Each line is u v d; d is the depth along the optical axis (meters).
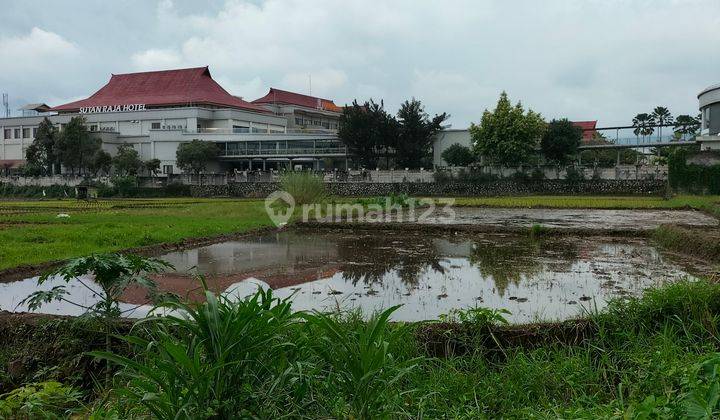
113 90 78.19
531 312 7.24
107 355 3.20
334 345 3.58
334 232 19.12
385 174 50.56
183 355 3.03
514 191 46.62
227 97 74.81
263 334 3.36
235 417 3.26
